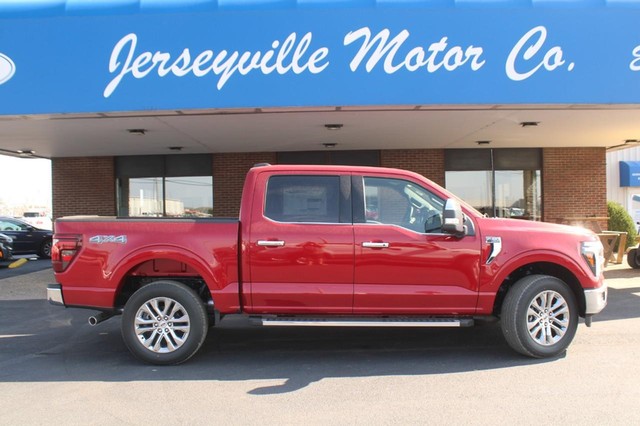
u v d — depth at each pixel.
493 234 5.36
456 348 5.95
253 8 8.03
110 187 14.52
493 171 14.11
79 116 8.57
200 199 14.40
